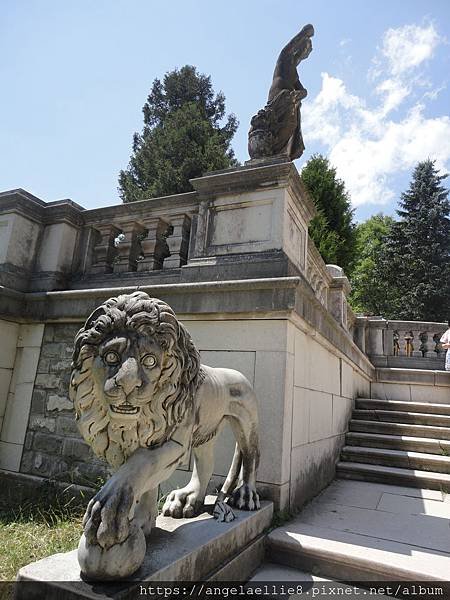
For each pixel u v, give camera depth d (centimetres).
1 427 461
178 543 200
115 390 167
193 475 266
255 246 391
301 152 507
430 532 317
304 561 265
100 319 181
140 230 522
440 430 573
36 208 521
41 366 460
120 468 178
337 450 534
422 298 2403
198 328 370
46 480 409
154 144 1750
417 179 2925
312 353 420
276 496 303
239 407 275
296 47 503
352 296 2858
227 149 2006
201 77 2058
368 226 3294
